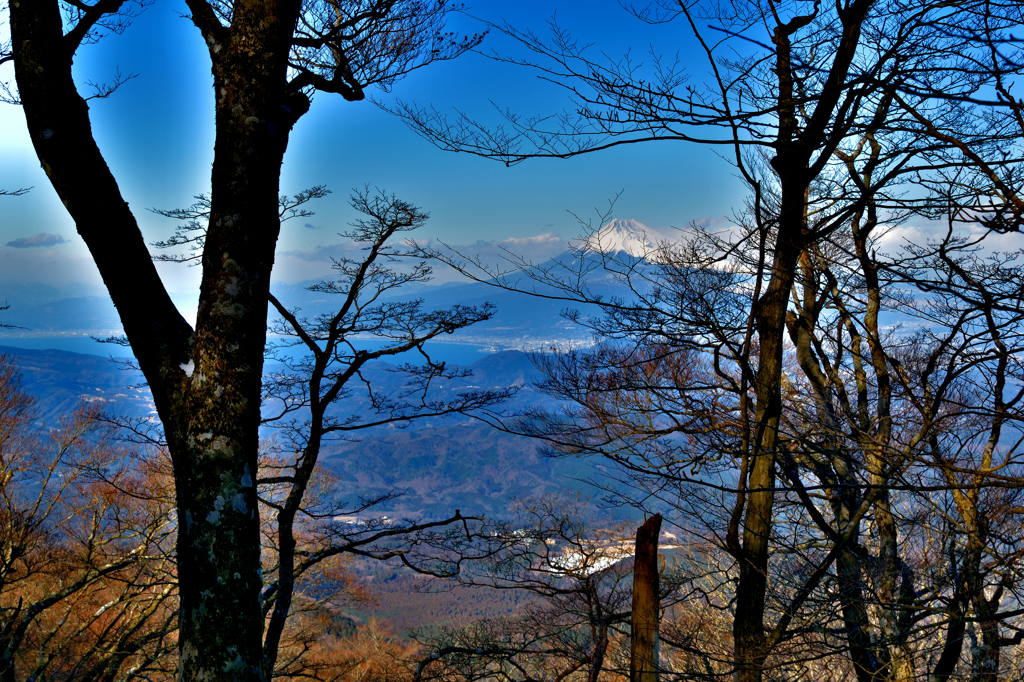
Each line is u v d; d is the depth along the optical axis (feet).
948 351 14.08
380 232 21.45
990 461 13.69
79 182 9.26
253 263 9.07
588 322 18.06
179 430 8.87
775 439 13.73
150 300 9.51
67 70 9.66
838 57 11.73
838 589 15.62
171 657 35.06
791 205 12.88
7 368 42.63
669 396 17.07
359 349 22.36
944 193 12.62
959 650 15.07
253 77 9.05
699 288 15.87
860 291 16.38
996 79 8.79
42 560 36.81
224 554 8.50
